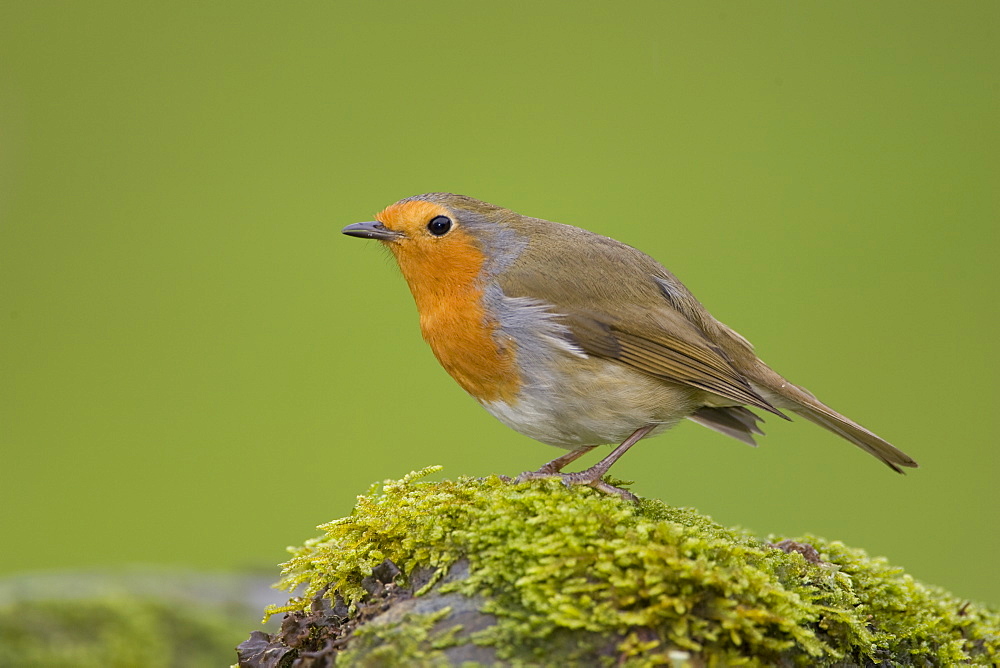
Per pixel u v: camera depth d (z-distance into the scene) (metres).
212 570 13.45
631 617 6.26
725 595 6.43
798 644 6.56
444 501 7.43
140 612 11.88
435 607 6.58
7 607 11.55
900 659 7.43
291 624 7.16
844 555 8.17
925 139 22.91
